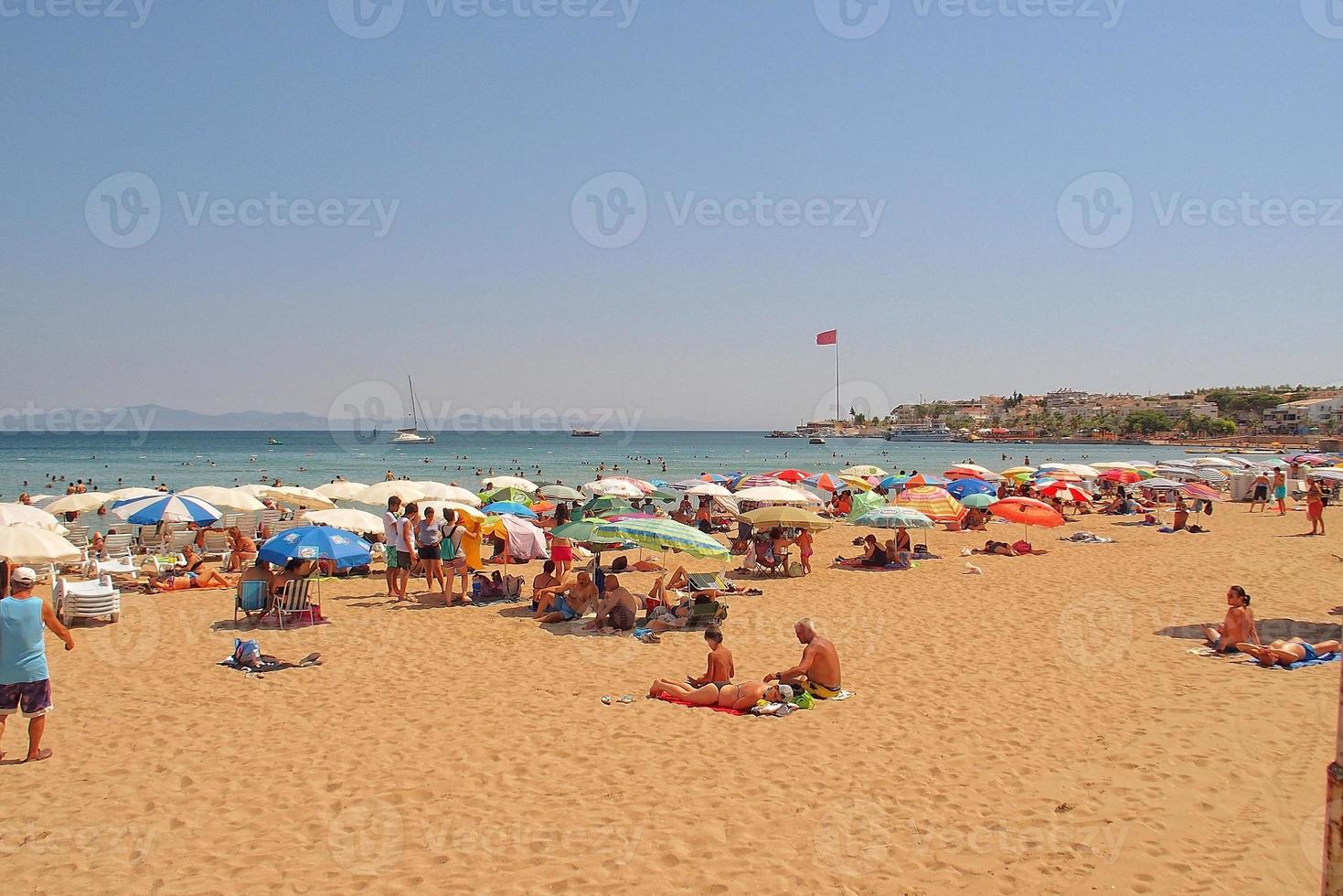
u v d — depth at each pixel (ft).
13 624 21.63
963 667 31.50
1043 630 37.68
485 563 58.39
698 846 17.33
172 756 22.41
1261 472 111.86
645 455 294.46
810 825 18.31
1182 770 21.12
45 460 241.14
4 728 21.86
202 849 17.11
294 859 16.72
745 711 26.27
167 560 55.62
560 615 39.70
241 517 69.97
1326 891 6.68
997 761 22.04
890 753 22.70
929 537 75.66
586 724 25.12
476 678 30.17
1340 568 54.03
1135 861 16.51
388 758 22.33
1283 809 18.78
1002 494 85.51
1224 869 16.11
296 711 26.30
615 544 60.08
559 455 291.79
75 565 54.80
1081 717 25.53
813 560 61.77
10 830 17.97
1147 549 64.90
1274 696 27.17
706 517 79.36
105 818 18.58
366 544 39.81
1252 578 50.65
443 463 232.73
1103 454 357.82
